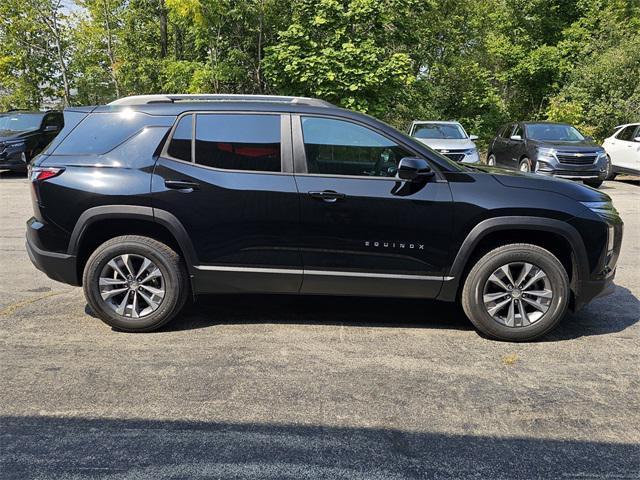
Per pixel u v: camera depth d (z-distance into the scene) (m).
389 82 15.05
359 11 14.48
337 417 3.09
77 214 4.16
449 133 13.84
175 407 3.18
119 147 4.23
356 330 4.43
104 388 3.39
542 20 23.77
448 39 23.61
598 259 4.13
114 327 4.38
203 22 15.53
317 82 14.28
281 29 16.42
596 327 4.56
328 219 4.07
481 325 4.20
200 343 4.12
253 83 17.02
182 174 4.12
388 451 2.78
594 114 20.12
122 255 4.23
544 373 3.68
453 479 2.56
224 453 2.74
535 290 4.18
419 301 5.18
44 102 25.50
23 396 3.28
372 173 4.14
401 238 4.09
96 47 21.91
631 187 14.59
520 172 4.57
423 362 3.83
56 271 4.29
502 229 4.07
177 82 17.23
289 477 2.56
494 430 2.99
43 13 21.20
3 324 4.46
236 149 4.16
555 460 2.72
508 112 24.33
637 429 3.02
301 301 5.12
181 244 4.16
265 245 4.13
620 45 20.56
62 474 2.56
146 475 2.56
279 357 3.88
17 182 13.85
